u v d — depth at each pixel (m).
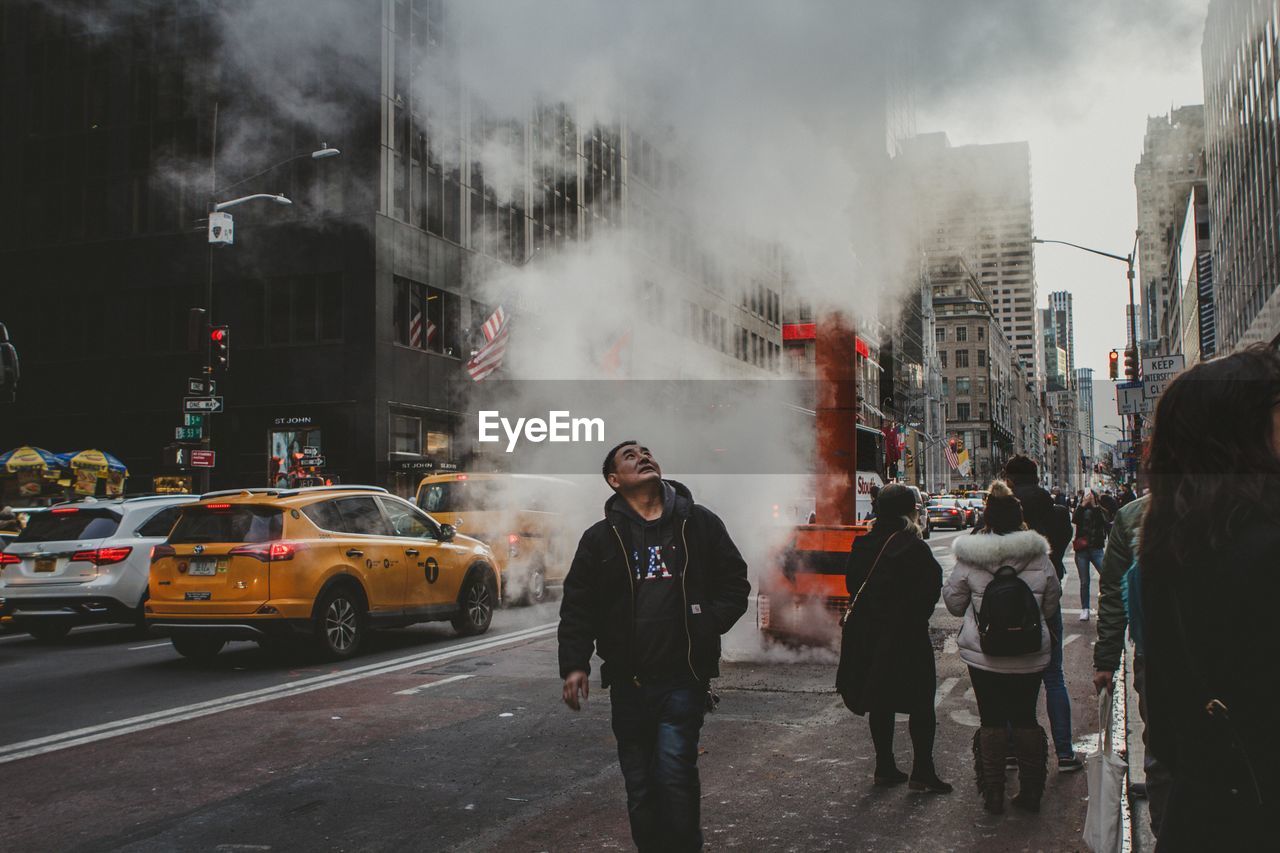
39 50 33.31
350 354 29.89
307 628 10.34
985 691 5.32
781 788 5.80
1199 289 60.69
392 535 11.69
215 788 5.89
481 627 12.76
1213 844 1.96
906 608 5.65
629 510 4.19
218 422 31.81
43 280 33.78
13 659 11.48
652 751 4.10
